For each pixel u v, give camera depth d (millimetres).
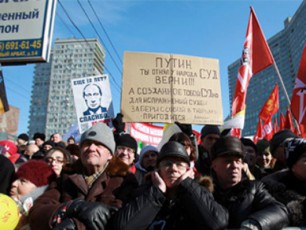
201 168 3920
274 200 2250
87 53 113375
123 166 2686
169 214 2248
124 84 4562
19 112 38844
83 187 2490
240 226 2123
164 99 4578
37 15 4324
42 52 4207
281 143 3430
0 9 4406
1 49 4297
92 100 5047
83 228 1979
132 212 2051
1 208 2020
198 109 4660
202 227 2070
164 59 4711
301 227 2102
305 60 4516
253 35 5707
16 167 3625
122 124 4137
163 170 2293
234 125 5230
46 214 2123
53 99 111250
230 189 2412
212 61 4902
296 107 4449
